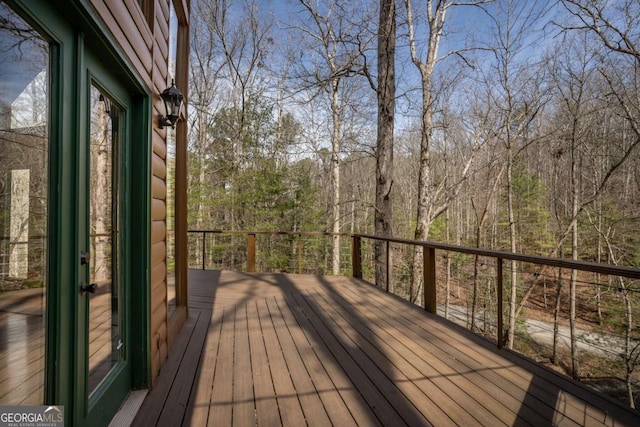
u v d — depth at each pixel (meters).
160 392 2.11
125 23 1.74
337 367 2.50
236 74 14.01
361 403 2.01
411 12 8.09
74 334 1.32
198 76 13.96
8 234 1.18
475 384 2.25
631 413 1.91
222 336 3.14
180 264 3.62
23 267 1.19
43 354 1.19
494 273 10.88
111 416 1.76
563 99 9.95
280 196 12.23
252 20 13.83
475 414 1.90
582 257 13.00
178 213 3.64
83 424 1.41
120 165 1.99
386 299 4.56
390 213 6.98
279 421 1.82
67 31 1.29
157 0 2.50
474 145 10.56
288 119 14.31
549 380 2.30
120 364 1.95
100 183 1.80
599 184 10.23
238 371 2.42
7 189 1.18
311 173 14.07
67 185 1.29
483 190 13.54
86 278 1.46
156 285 2.34
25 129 1.20
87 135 1.50
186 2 3.71
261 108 12.47
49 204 1.21
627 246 10.52
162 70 2.66
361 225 18.97
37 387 1.18
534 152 16.03
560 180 13.38
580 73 9.50
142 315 2.09
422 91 8.36
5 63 1.14
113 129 1.94
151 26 2.32
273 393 2.12
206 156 13.09
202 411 1.91
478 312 11.02
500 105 10.16
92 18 1.32
